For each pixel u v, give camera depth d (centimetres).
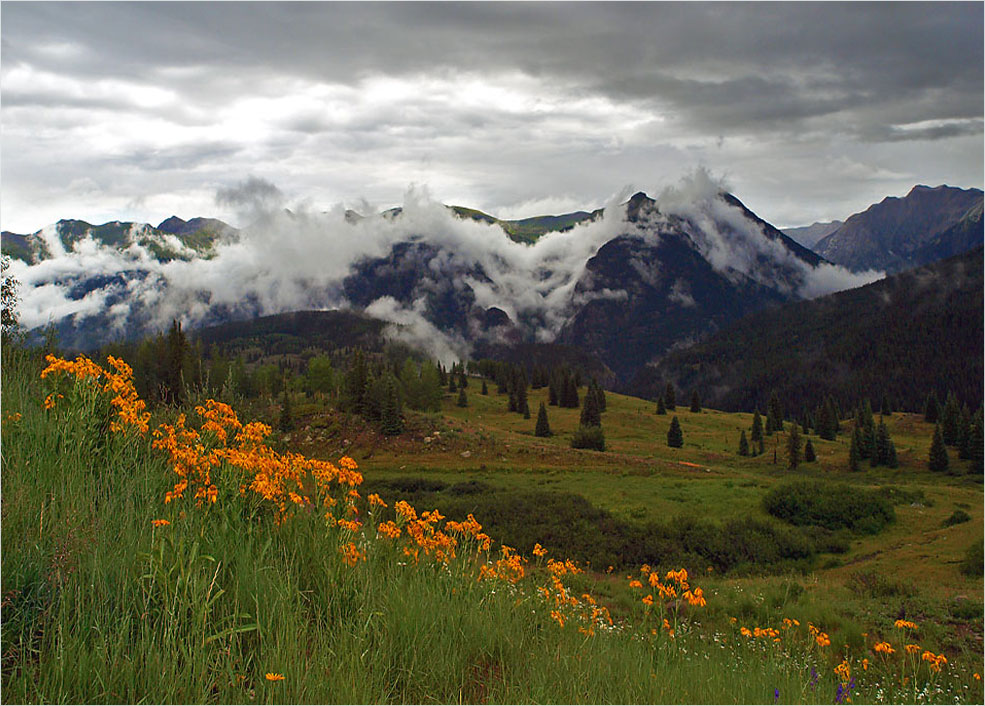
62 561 370
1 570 346
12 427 504
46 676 302
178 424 588
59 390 539
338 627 416
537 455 5731
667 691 461
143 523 431
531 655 465
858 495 3553
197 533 421
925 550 2642
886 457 8925
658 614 665
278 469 487
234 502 463
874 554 2773
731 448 10306
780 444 10625
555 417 12388
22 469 452
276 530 484
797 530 3109
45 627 327
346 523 503
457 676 419
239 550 432
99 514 436
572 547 2489
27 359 746
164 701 306
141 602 367
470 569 570
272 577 428
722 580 2178
